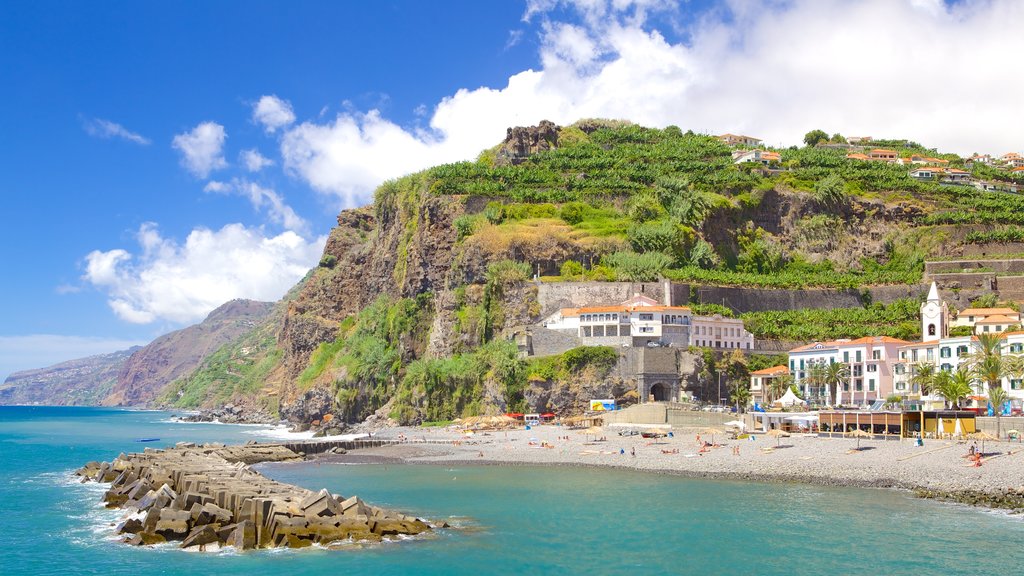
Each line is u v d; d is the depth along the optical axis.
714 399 171.62
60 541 69.94
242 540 66.56
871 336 184.75
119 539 70.31
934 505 83.00
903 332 189.12
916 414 120.00
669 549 66.06
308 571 60.19
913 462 100.75
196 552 65.69
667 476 105.50
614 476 106.38
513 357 177.75
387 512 73.94
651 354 167.00
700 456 117.62
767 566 61.16
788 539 68.88
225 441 193.75
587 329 179.88
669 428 144.62
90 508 86.00
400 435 169.25
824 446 116.56
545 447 135.38
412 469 117.62
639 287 194.00
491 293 197.88
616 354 169.00
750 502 85.56
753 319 196.00
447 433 165.12
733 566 61.16
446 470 115.75
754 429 140.75
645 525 74.69
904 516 77.50
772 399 165.50
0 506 87.31
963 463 97.56
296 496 74.81
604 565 61.72
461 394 187.38
